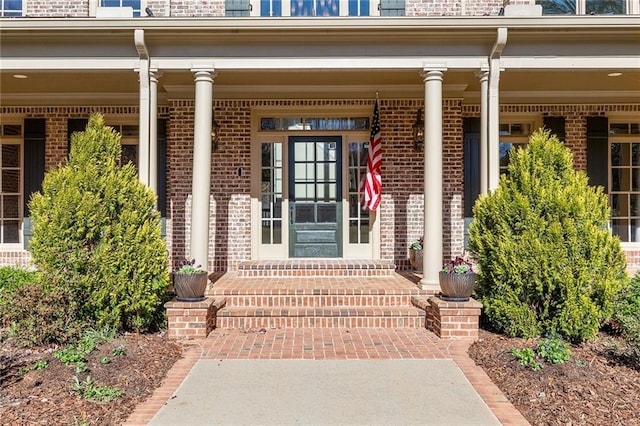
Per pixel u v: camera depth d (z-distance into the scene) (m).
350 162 9.18
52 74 7.51
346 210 9.14
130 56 6.89
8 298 5.26
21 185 9.49
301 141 9.19
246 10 8.05
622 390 4.18
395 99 8.97
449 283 5.99
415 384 4.48
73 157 5.76
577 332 5.46
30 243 5.53
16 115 9.23
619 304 5.91
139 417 3.78
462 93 8.89
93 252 5.55
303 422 3.72
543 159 5.80
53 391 4.08
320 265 8.17
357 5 8.34
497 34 6.68
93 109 9.23
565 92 9.16
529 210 5.62
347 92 8.83
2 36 6.76
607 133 9.23
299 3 8.30
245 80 8.30
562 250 5.45
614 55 6.88
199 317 5.90
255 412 3.89
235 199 8.96
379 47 6.89
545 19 6.61
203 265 6.77
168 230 9.00
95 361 4.73
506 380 4.48
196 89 6.91
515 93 9.16
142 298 5.75
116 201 5.75
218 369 4.85
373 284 7.36
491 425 3.69
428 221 6.82
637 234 9.50
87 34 6.75
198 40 6.83
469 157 9.04
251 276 8.15
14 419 3.61
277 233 9.18
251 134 9.03
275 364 5.00
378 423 3.71
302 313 6.45
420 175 8.95
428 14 8.41
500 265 5.74
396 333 6.17
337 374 4.73
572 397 4.07
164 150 9.02
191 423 3.69
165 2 8.41
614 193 9.46
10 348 5.11
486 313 6.01
